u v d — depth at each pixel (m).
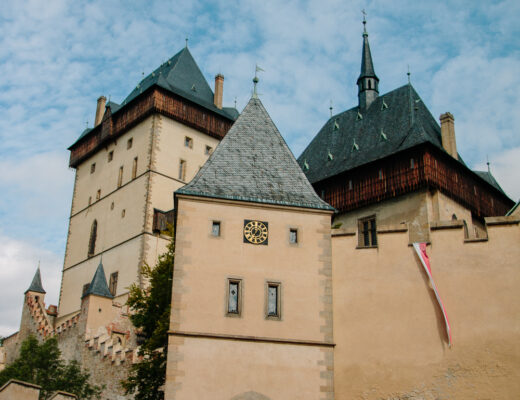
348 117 56.44
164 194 63.88
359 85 57.12
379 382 25.28
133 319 35.50
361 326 26.20
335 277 27.20
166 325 31.64
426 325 25.44
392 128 50.44
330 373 25.64
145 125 66.19
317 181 51.38
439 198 45.06
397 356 25.41
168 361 24.83
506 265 25.19
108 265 64.38
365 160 49.28
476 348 24.55
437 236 26.44
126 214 64.56
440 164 46.22
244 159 29.69
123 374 41.69
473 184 49.78
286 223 27.69
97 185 70.94
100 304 50.78
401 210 45.78
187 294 25.88
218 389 24.72
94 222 69.31
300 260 27.19
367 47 58.69
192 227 26.91
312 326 26.25
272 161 29.88
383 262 26.83
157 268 36.25
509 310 24.64
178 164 65.81
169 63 72.81
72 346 49.66
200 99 70.44
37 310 58.53
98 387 43.28
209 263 26.48
